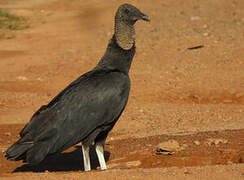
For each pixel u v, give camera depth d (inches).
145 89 728.3
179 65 853.2
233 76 766.5
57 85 784.3
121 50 388.5
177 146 412.5
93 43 1112.8
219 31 1097.4
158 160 398.6
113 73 381.4
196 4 1499.8
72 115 360.8
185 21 1255.5
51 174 348.5
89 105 364.8
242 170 335.9
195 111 616.1
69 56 987.9
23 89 760.3
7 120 597.9
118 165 395.5
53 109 363.3
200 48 954.7
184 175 327.6
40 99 692.7
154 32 1146.0
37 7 1594.5
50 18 1433.3
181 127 539.8
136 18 385.1
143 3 1560.0
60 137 356.8
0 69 911.0
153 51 960.9
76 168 420.5
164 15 1359.5
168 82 759.1
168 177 323.9
